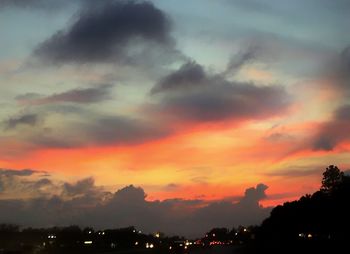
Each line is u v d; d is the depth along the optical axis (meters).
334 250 98.25
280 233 166.38
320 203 119.25
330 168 129.00
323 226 120.50
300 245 122.94
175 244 159.00
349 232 109.44
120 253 157.88
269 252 131.88
